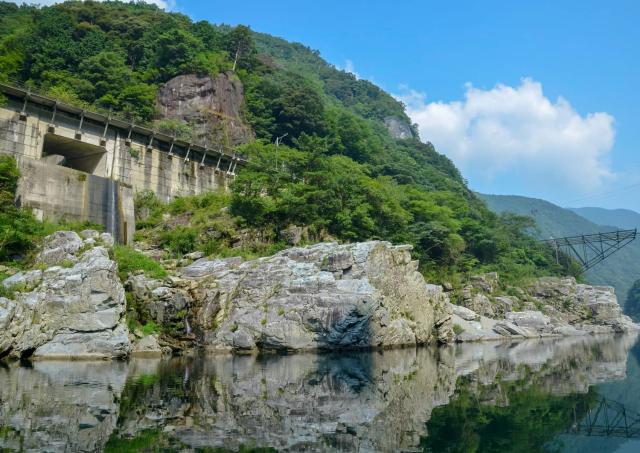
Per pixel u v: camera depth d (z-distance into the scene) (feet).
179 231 166.71
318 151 189.67
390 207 205.67
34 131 175.42
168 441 42.57
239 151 242.17
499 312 229.86
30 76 262.26
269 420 50.47
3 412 52.44
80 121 185.78
